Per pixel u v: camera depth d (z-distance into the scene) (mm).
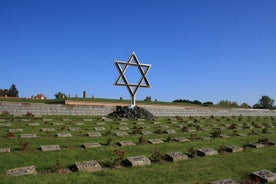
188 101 49406
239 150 13523
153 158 11016
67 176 8453
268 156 12719
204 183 8703
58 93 42188
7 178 7898
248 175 9938
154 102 40469
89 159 10625
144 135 15992
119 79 24109
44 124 17625
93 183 8164
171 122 22422
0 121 17766
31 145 12180
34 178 8070
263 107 56438
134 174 9148
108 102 33469
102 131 16547
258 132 19906
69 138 13938
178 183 8734
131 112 23484
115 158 10867
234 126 21172
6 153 10516
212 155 12250
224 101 53625
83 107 23516
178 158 11250
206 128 20266
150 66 25250
